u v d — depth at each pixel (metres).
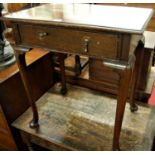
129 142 1.00
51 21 0.73
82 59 1.61
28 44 0.86
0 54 1.16
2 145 1.35
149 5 1.58
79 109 1.24
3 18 0.83
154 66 1.54
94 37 0.70
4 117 1.10
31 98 1.05
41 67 1.31
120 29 0.62
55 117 1.19
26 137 1.17
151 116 1.15
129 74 0.71
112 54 0.70
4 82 1.05
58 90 1.43
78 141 1.03
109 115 1.17
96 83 1.37
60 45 0.79
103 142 1.02
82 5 1.01
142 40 0.89
